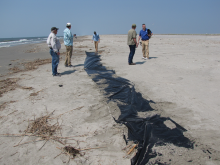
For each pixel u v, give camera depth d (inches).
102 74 251.3
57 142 104.7
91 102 157.5
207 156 89.1
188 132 109.0
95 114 136.1
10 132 114.9
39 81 224.7
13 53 537.6
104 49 603.2
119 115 132.0
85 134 111.4
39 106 151.6
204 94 167.2
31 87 200.5
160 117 125.8
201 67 271.3
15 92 185.6
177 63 309.3
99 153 94.8
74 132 113.9
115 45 758.5
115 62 344.8
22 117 133.4
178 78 219.9
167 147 95.0
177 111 136.8
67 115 135.3
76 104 154.1
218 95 163.3
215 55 384.8
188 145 97.0
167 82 206.8
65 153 95.4
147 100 155.9
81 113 138.0
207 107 141.7
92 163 88.0
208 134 107.0
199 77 220.4
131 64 315.3
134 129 111.6
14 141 106.1
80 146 100.7
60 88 196.5
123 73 257.3
